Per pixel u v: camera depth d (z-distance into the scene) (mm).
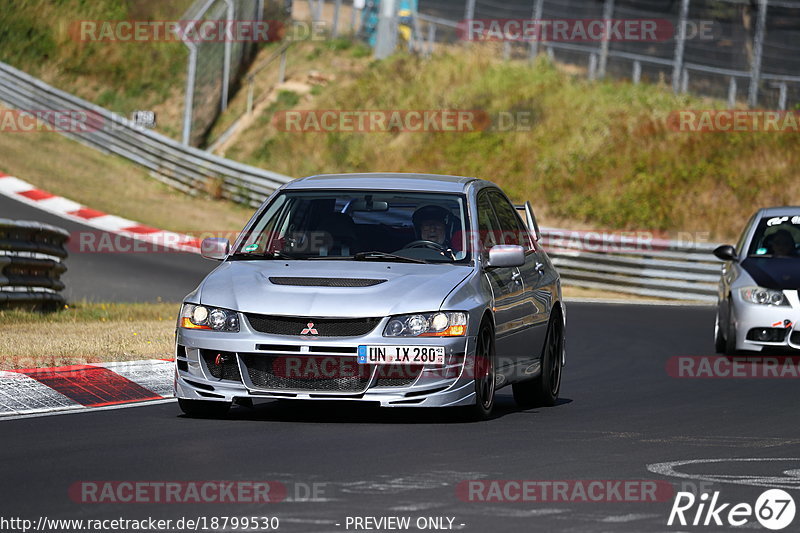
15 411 35250
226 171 134375
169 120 154375
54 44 166750
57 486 24203
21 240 60250
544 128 136000
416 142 139125
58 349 44094
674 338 65812
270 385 33031
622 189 124562
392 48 158500
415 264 35312
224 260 36688
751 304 55500
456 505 22734
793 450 30203
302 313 32906
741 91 143125
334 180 38250
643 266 102812
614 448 30031
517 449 29531
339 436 31203
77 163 138250
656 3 147750
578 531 20828
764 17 140500
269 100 154750
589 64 148125
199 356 33531
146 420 33875
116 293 77688
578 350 59125
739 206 121125
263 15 170000
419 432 32125
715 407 39469
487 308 34531
